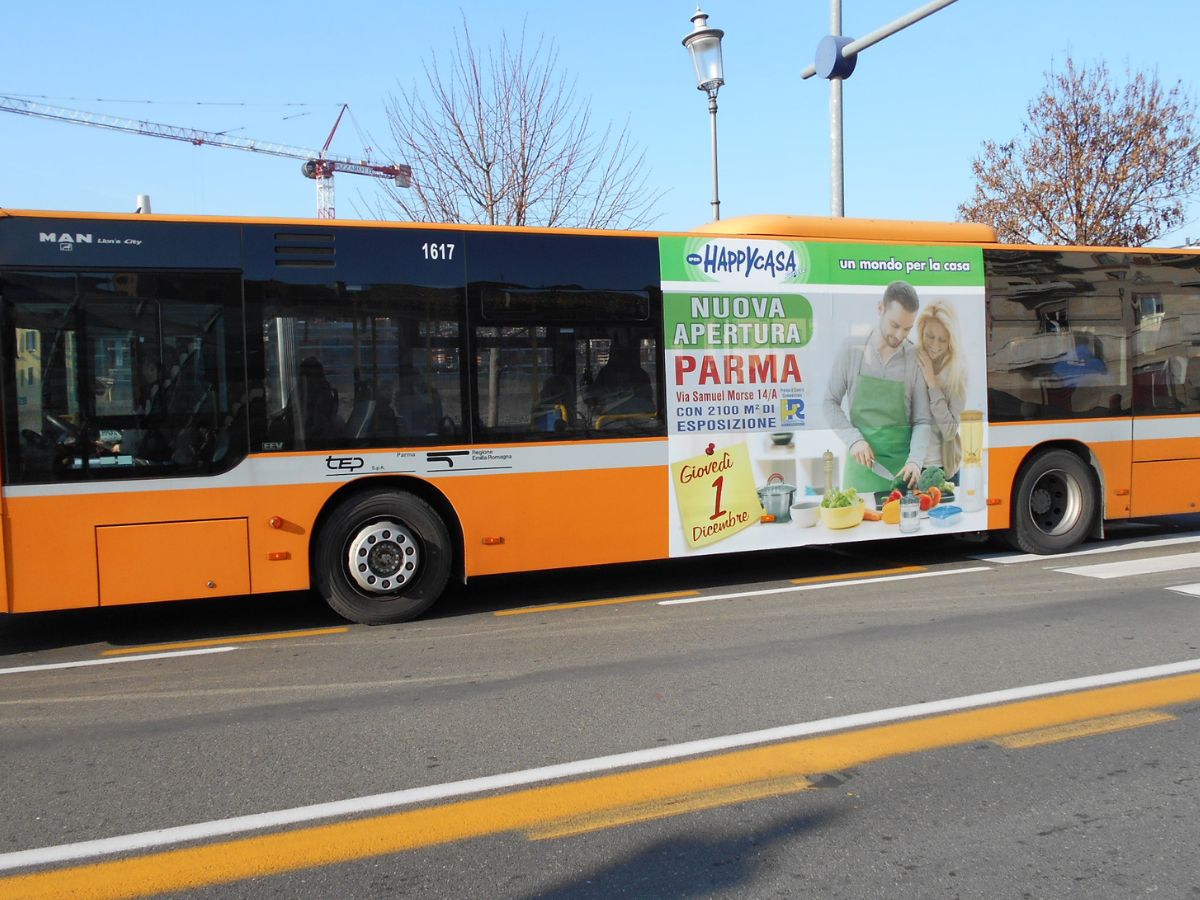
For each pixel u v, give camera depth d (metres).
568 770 4.29
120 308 6.55
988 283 8.92
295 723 5.00
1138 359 9.57
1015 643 6.25
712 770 4.26
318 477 6.95
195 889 3.32
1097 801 3.89
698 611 7.43
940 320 8.74
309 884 3.35
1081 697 5.16
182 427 6.66
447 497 7.27
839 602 7.60
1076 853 3.47
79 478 6.45
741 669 5.79
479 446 7.32
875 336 8.52
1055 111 21.52
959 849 3.51
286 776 4.30
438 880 3.36
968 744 4.52
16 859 3.56
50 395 6.41
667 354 7.84
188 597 6.70
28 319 6.37
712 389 7.99
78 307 6.46
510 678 5.73
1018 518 9.25
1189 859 3.42
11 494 6.33
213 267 6.73
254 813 3.92
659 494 7.84
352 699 5.39
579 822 3.78
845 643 6.34
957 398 8.82
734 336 8.05
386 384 7.11
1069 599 7.50
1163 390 9.69
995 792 3.99
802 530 8.31
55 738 4.86
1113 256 9.43
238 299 6.77
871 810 3.84
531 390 7.46
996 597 7.62
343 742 4.71
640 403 7.77
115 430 6.53
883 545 10.51
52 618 7.76
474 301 7.30
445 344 7.24
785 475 8.24
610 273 7.68
